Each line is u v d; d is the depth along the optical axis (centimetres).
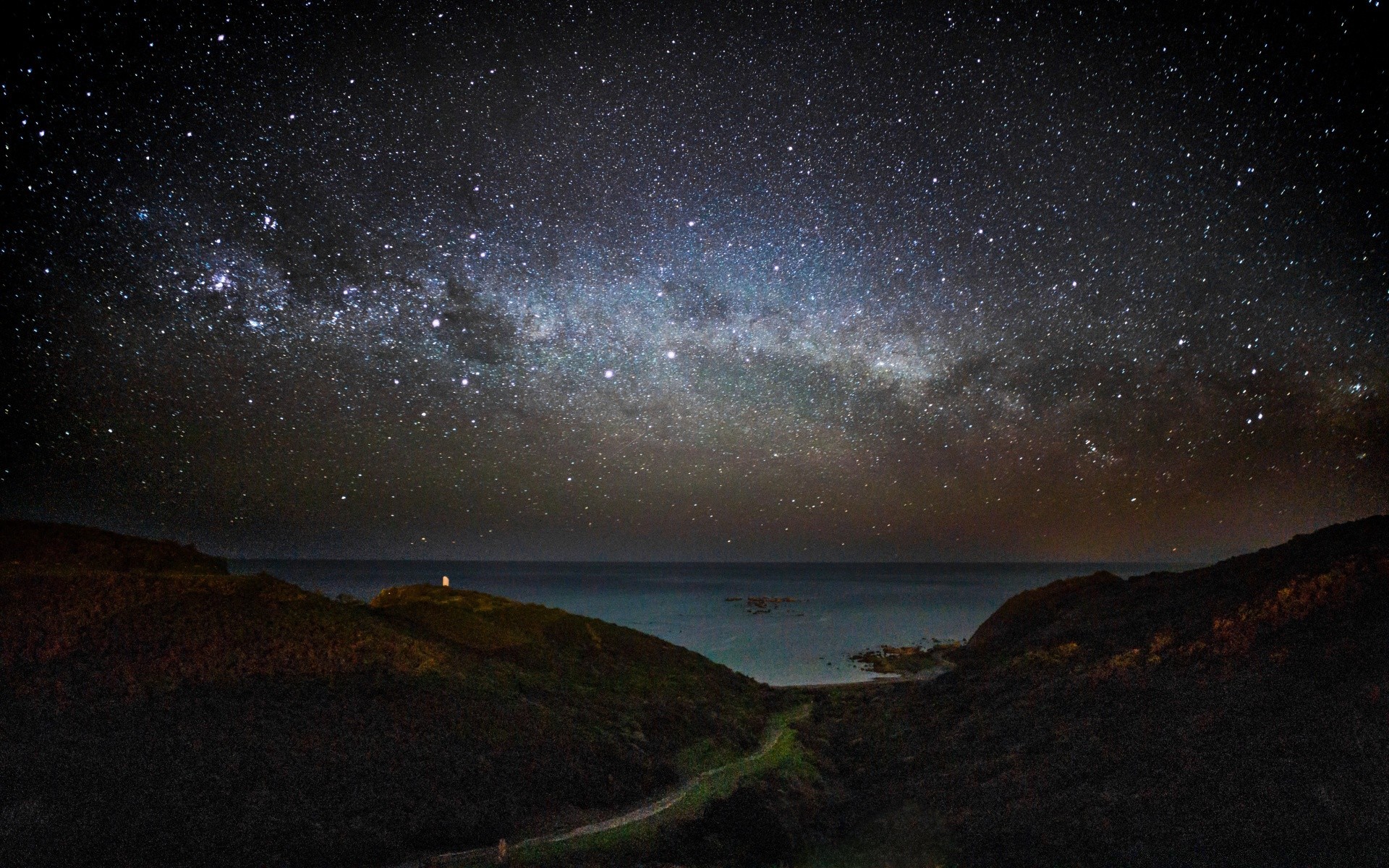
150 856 961
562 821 1272
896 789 1532
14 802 1002
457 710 1535
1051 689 1842
